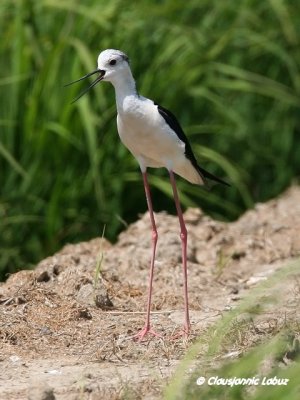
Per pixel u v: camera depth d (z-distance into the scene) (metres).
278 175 15.49
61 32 13.84
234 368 7.18
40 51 13.49
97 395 7.32
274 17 15.62
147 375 7.83
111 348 8.52
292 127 15.66
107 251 11.32
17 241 13.19
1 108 13.43
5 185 13.25
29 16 13.84
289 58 14.86
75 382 7.67
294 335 8.11
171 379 7.48
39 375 7.90
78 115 13.34
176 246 11.31
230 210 14.71
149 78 14.12
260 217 13.06
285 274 8.39
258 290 7.89
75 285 9.74
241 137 15.09
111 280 10.30
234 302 9.91
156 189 14.27
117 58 9.21
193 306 9.80
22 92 13.39
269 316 9.09
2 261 12.96
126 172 13.74
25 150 13.27
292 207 13.59
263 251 11.84
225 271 11.16
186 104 14.59
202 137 14.91
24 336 8.75
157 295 10.05
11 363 8.20
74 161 13.41
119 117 9.29
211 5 15.16
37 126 13.24
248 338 8.42
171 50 14.16
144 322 9.22
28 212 13.21
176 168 9.54
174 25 14.38
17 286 9.60
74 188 13.39
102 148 13.59
